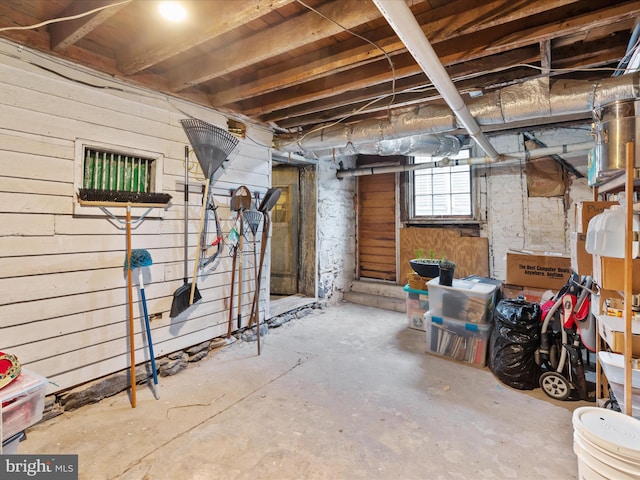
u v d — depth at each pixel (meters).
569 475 1.52
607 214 1.55
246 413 2.01
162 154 2.50
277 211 4.53
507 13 1.56
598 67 2.34
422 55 1.49
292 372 2.58
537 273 3.04
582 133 3.41
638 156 1.44
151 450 1.68
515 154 3.59
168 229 2.55
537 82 2.20
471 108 2.44
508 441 1.77
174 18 1.64
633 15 1.53
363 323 3.85
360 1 1.58
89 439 1.76
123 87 2.27
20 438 1.29
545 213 3.67
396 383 2.41
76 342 2.05
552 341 2.33
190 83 2.38
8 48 1.78
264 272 3.49
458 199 4.32
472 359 2.76
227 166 3.02
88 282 2.10
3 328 1.78
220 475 1.52
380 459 1.63
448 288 2.88
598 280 1.62
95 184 2.18
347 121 3.59
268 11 1.52
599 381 2.00
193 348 2.75
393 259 4.84
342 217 4.90
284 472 1.54
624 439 1.20
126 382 2.28
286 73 2.38
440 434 1.82
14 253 1.81
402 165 4.66
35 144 1.88
